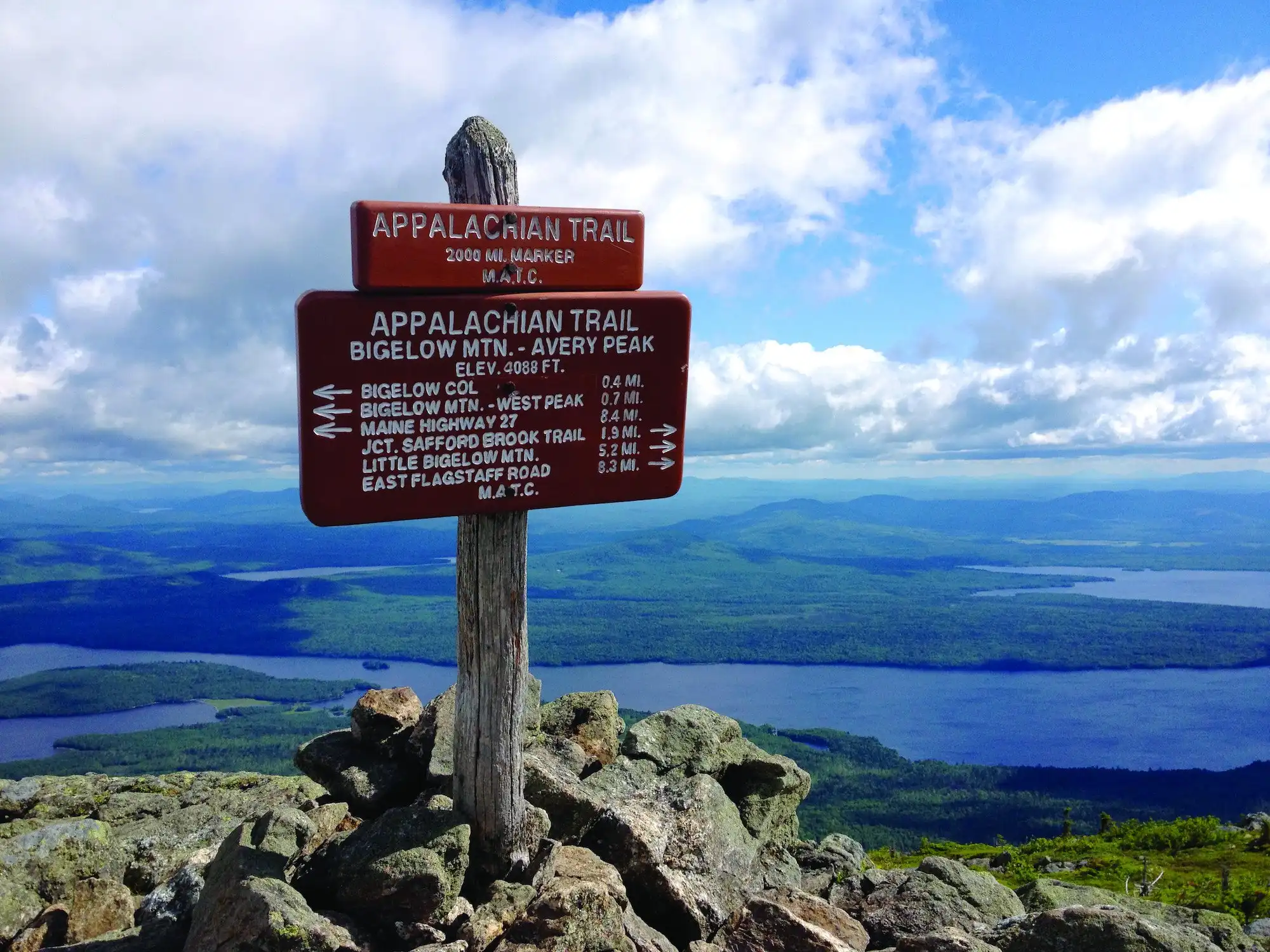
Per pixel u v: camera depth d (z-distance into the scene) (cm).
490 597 163
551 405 160
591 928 150
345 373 146
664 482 169
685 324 166
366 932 151
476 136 158
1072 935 163
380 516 151
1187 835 789
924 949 162
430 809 165
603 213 160
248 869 150
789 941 164
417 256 149
